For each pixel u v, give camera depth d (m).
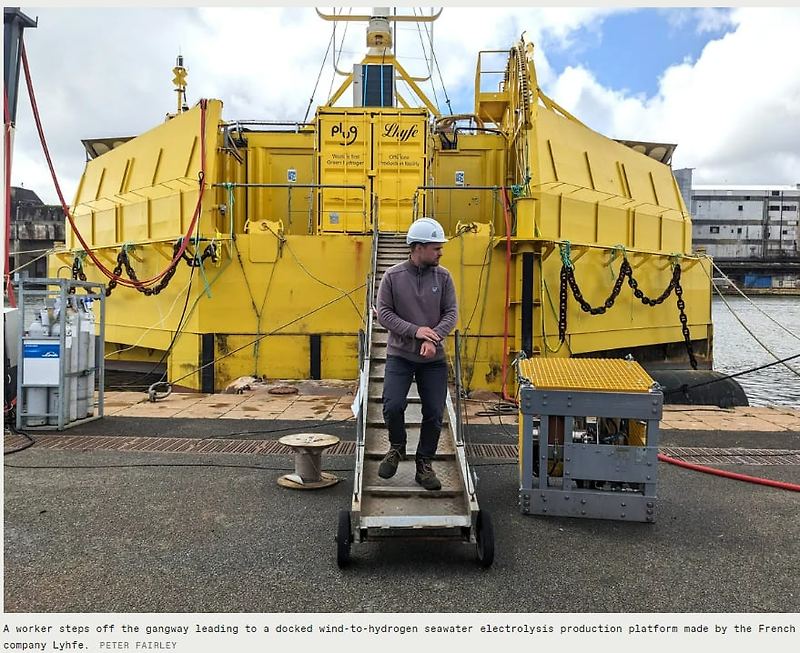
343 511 4.40
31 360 7.88
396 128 12.29
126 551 4.52
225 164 12.48
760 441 7.86
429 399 4.65
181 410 9.30
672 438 8.00
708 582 4.18
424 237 4.56
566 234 11.52
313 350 11.02
